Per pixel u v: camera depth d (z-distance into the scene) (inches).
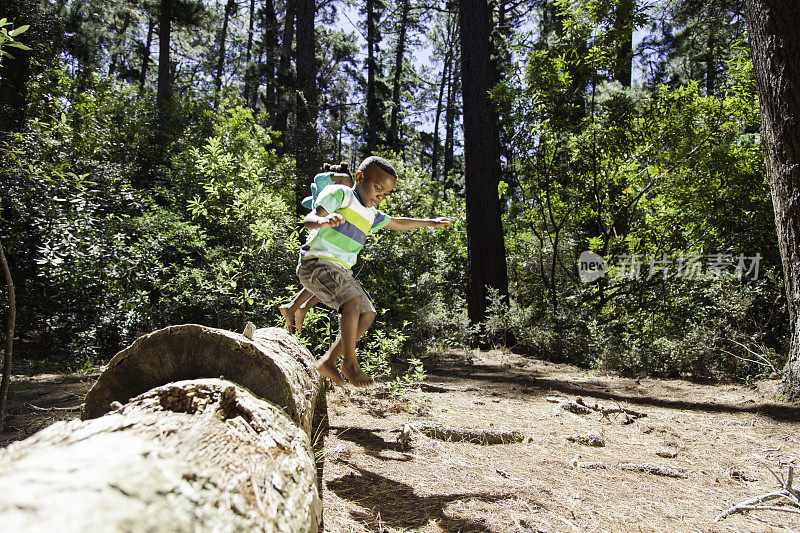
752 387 276.4
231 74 1409.9
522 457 162.2
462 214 593.6
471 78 470.0
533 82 433.7
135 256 291.6
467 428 184.2
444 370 339.3
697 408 240.7
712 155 407.2
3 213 273.7
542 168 461.4
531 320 424.2
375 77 1145.4
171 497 42.9
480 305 458.6
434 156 1384.1
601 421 215.6
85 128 431.5
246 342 88.1
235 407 73.7
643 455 170.4
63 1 653.9
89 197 303.3
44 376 250.1
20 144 285.3
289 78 559.2
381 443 167.9
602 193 449.1
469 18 471.8
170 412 69.0
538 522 112.7
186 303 285.4
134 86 597.6
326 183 129.6
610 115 427.2
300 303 143.3
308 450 80.0
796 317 242.4
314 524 69.2
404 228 141.3
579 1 447.5
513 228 531.5
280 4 904.3
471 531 107.1
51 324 289.9
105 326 283.9
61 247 277.3
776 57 234.1
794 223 237.6
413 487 130.1
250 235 277.6
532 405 242.4
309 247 124.0
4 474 38.7
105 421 60.7
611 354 345.4
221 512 47.1
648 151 432.1
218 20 951.6
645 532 112.3
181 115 535.5
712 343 327.0
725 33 522.0
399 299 382.6
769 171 248.5
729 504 130.9
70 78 497.7
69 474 39.0
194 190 343.6
